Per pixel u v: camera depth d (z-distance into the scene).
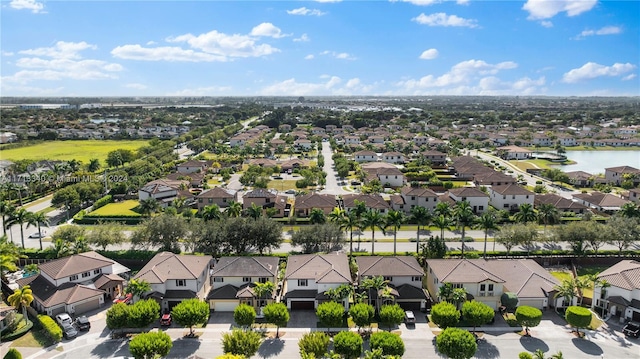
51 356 64.12
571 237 99.75
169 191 149.25
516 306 75.62
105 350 65.69
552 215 115.81
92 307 78.88
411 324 73.00
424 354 64.81
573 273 94.75
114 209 141.88
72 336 68.69
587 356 64.06
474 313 68.00
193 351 65.56
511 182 163.88
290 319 75.25
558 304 77.19
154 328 72.25
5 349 65.62
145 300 72.81
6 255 84.88
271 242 97.75
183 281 78.81
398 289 79.12
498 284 76.31
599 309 76.81
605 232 98.94
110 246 107.00
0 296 80.94
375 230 121.38
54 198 133.62
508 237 98.88
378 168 183.38
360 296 73.75
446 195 143.00
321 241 97.31
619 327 72.25
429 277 84.81
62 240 98.62
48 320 70.56
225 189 148.50
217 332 71.12
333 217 104.31
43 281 81.00
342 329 72.12
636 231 99.25
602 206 137.12
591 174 195.12
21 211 104.56
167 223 98.25
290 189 170.62
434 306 69.69
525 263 85.88
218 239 96.06
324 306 68.75
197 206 142.38
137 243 99.75
